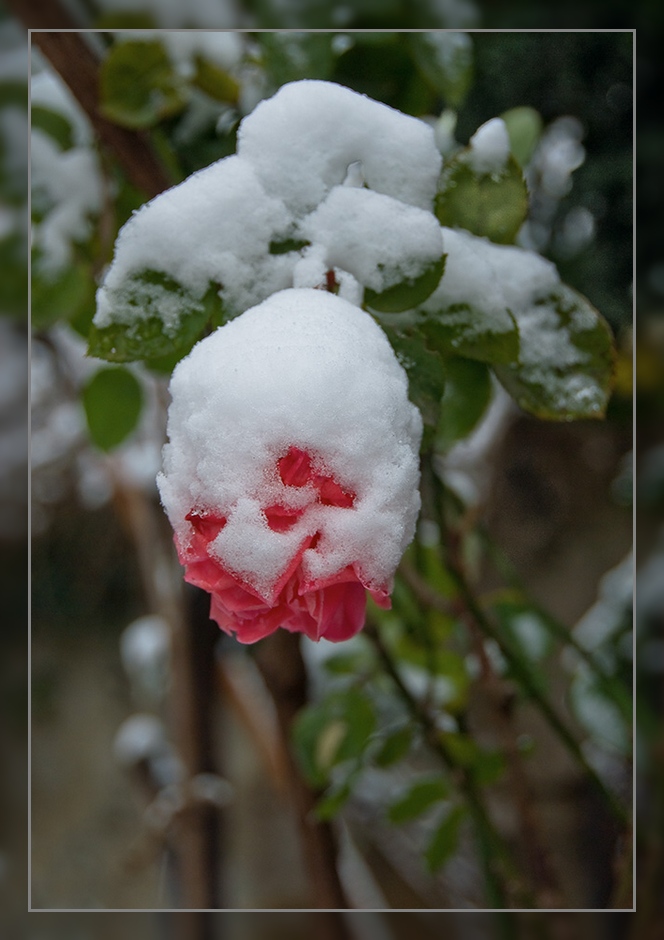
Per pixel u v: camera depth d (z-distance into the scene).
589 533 1.38
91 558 1.70
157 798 1.01
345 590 0.56
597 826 0.96
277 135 0.59
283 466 0.54
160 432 0.87
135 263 0.58
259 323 0.55
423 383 0.60
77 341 0.91
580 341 0.64
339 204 0.59
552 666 0.98
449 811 0.82
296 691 0.87
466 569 0.81
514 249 0.64
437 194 0.62
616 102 0.89
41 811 1.91
